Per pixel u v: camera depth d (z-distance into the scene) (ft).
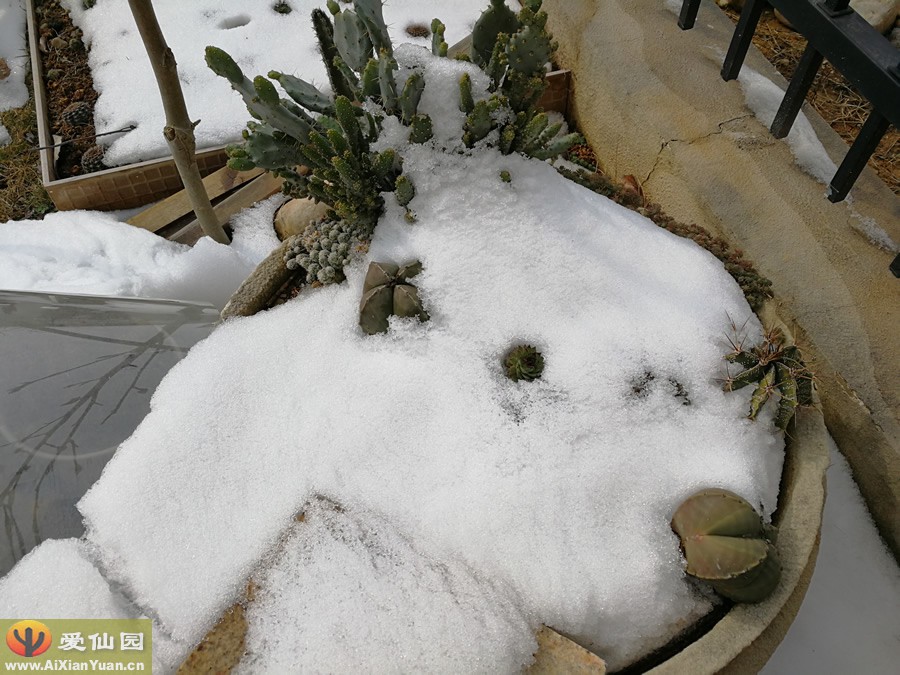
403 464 2.48
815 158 3.29
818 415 2.60
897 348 2.85
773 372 2.47
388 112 2.88
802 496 2.41
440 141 2.85
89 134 4.61
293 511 2.43
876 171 3.48
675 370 2.60
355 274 2.97
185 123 3.29
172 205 4.27
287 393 2.71
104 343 2.90
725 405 2.54
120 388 2.78
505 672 2.09
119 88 4.77
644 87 3.75
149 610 2.28
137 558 2.36
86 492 2.49
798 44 4.04
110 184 4.33
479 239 2.81
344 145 2.66
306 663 2.11
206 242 3.77
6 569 2.34
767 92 3.56
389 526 2.35
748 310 2.84
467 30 4.91
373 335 2.81
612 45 3.96
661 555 2.27
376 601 2.19
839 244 3.06
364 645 2.11
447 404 2.59
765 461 2.50
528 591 2.21
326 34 3.28
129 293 3.65
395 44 4.77
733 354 2.58
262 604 2.24
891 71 2.64
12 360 2.75
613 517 2.33
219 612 2.27
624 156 3.95
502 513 2.31
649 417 2.52
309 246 3.08
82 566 2.32
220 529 2.41
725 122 3.50
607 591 2.20
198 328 3.09
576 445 2.46
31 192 4.64
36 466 2.51
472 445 2.48
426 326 2.77
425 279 2.81
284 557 2.32
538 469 2.40
